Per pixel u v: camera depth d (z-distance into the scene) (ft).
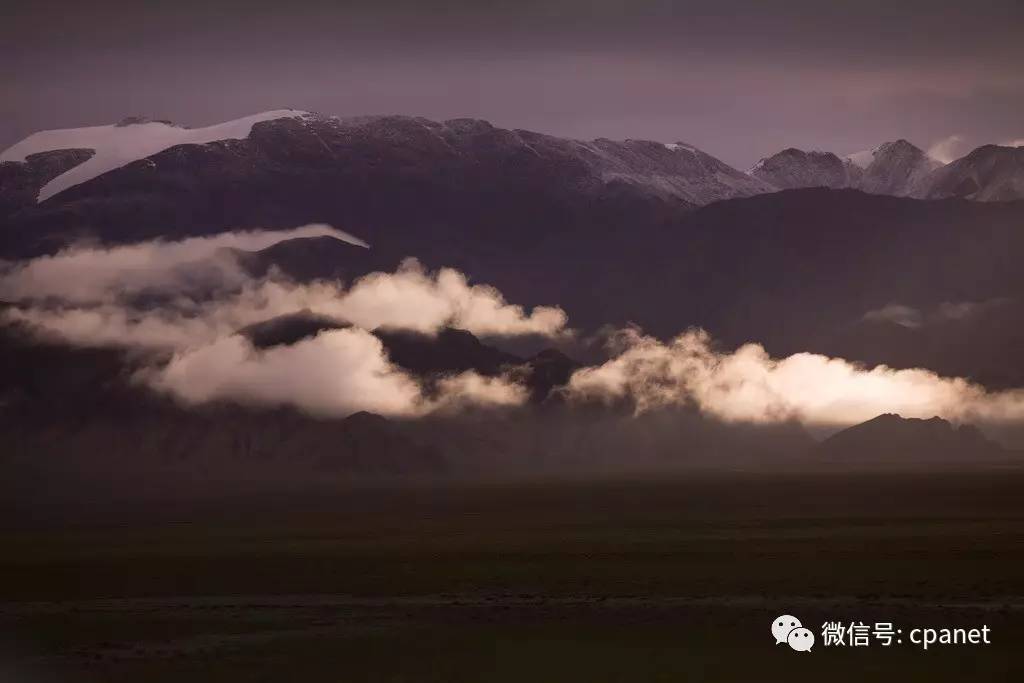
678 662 425.69
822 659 426.92
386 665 429.38
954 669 412.98
